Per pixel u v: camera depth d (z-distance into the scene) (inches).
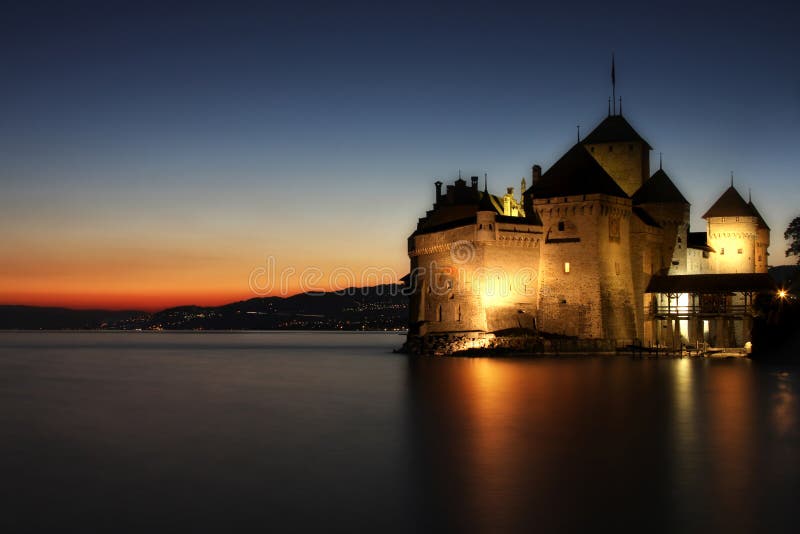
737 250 4685.0
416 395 2212.1
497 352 3784.5
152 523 987.9
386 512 1015.6
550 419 1712.6
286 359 4608.8
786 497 1071.6
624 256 3998.5
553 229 3956.7
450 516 995.9
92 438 1573.6
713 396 2092.8
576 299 3865.7
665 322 4207.7
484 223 3846.0
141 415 1905.8
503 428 1601.9
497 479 1171.3
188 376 3211.1
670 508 1023.0
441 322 4160.9
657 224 4220.0
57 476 1232.8
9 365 4141.2
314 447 1432.1
